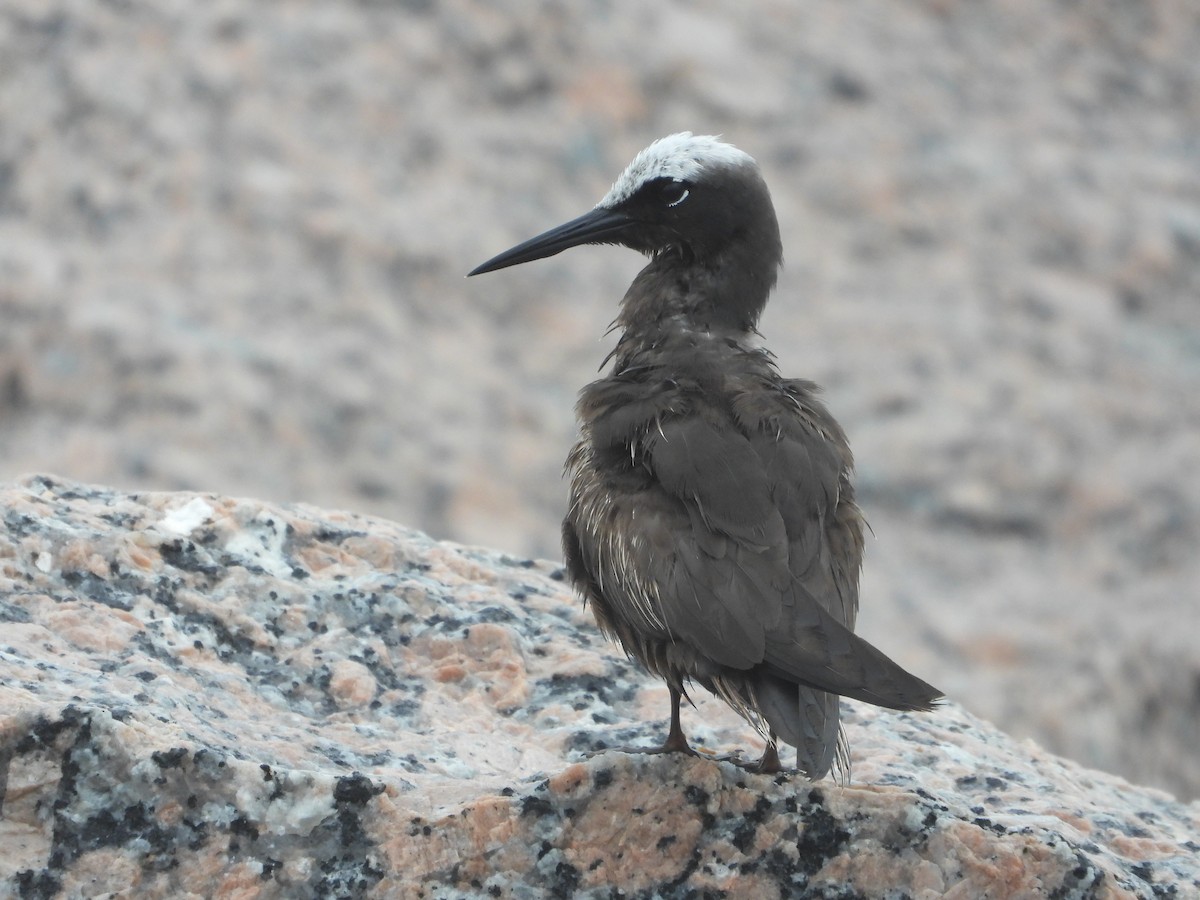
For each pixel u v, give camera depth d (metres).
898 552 16.58
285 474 15.89
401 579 8.27
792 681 6.33
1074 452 17.80
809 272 19.48
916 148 21.23
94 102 18.89
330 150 19.22
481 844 6.48
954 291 19.55
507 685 7.87
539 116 20.25
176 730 6.43
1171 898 6.91
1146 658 15.67
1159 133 23.05
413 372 17.28
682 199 7.99
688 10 22.06
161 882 6.23
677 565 6.57
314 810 6.39
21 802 6.19
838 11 23.42
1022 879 6.63
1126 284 20.34
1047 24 24.66
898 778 7.36
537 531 16.08
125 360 16.55
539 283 18.75
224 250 17.98
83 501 8.41
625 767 6.63
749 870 6.59
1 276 17.09
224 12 20.25
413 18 20.81
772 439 6.91
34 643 7.15
